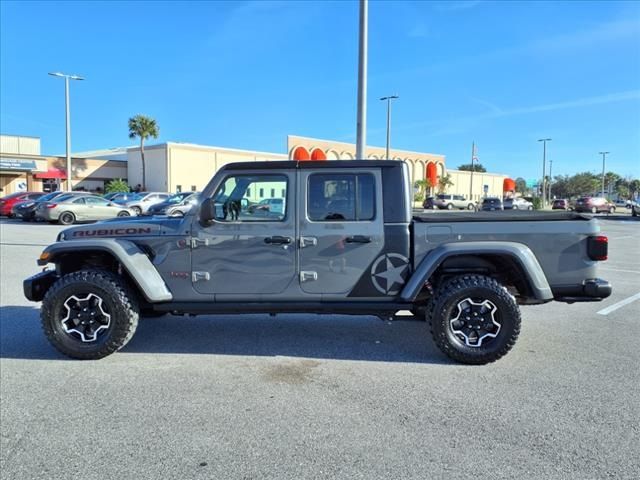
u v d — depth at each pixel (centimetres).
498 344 467
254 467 296
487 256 485
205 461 302
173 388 418
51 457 308
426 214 531
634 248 1588
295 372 457
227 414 368
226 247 489
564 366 471
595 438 331
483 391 411
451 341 471
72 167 5288
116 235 504
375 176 487
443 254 468
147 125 5419
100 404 386
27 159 4844
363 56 1068
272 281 490
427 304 497
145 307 525
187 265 494
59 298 482
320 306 491
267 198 491
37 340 552
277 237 485
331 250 485
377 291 489
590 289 476
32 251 1321
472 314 473
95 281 480
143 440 329
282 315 668
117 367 470
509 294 467
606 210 4922
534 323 630
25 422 355
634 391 410
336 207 488
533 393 406
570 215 512
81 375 448
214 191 491
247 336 572
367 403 388
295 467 296
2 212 2747
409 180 496
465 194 8125
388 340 558
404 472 290
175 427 347
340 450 315
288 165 488
